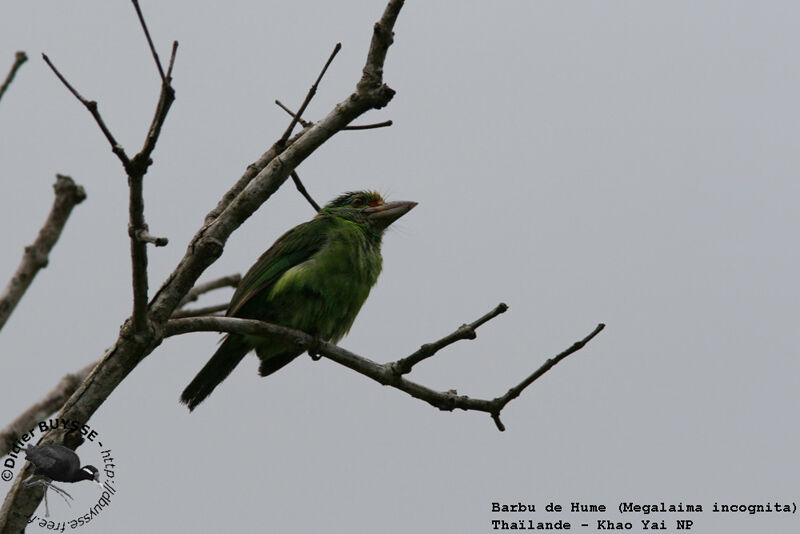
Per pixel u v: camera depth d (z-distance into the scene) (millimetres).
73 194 6957
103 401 8820
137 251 8031
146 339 8812
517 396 11117
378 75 8977
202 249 8898
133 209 7770
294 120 9898
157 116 7363
